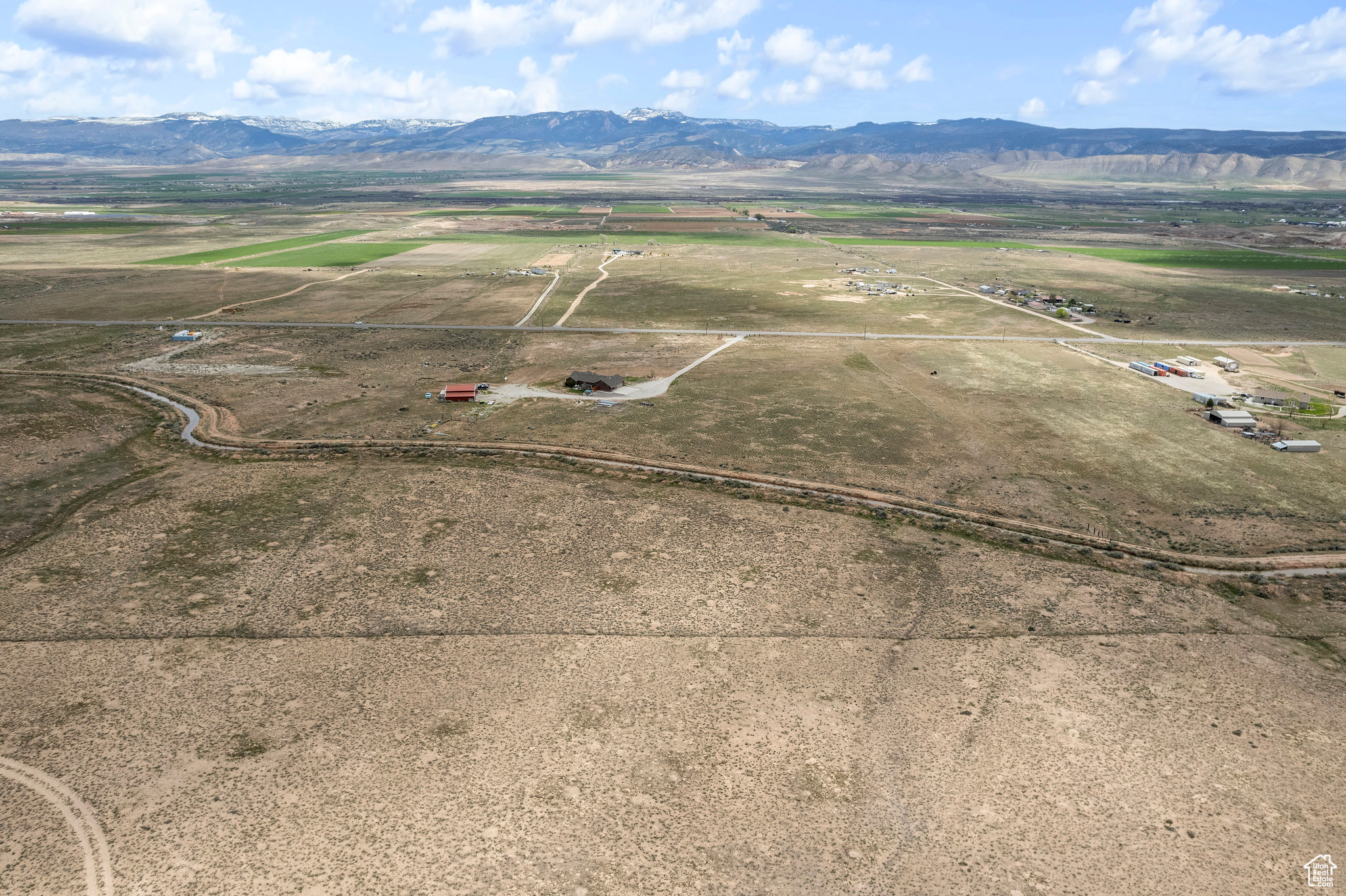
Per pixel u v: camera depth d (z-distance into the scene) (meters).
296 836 35.50
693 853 35.03
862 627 51.75
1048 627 52.09
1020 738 42.16
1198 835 36.25
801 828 36.38
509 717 43.03
